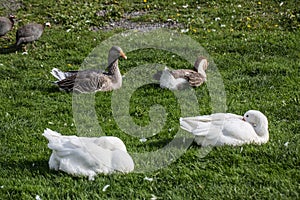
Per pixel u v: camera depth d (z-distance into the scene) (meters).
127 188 8.83
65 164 8.97
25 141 9.66
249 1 13.88
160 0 14.03
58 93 10.80
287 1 13.80
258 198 8.66
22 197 8.77
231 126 9.33
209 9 13.54
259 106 10.27
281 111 10.12
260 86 10.86
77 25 13.01
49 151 9.41
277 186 8.79
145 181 8.91
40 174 9.05
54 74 11.05
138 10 13.70
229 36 12.45
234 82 10.99
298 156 9.13
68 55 11.99
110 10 13.53
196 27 12.87
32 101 10.59
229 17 13.20
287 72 11.17
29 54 11.98
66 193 8.79
